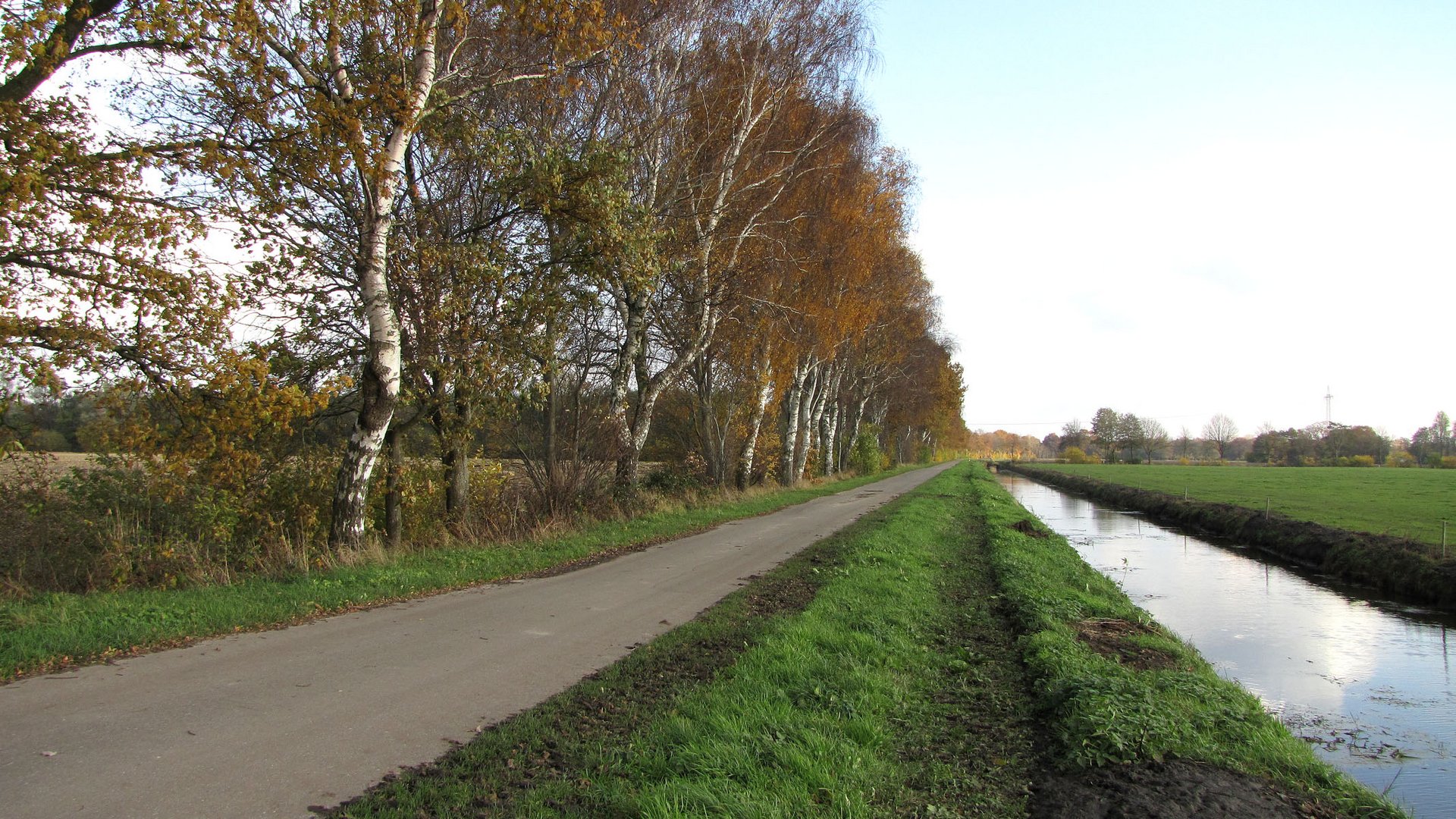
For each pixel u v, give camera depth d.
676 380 24.30
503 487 16.14
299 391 10.32
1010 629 8.81
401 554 11.49
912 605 9.46
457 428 13.70
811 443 42.47
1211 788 4.61
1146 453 124.94
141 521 10.23
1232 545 22.75
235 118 9.89
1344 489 38.91
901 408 61.03
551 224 13.81
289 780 4.05
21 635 6.34
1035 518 26.25
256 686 5.59
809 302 24.89
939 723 5.71
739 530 17.39
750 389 27.06
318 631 7.28
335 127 9.86
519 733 4.79
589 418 18.33
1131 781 4.63
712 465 26.56
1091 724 5.20
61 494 10.18
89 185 8.77
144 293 9.23
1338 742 6.89
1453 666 9.57
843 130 21.59
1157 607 13.09
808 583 10.57
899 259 31.59
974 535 19.00
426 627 7.54
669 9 16.47
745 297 20.02
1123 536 24.84
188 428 10.45
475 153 12.73
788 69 19.47
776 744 4.70
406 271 12.86
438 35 12.52
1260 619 12.30
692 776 4.19
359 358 13.28
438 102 11.80
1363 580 15.77
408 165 13.79
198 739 4.54
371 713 5.11
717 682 5.91
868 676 6.27
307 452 12.56
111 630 6.67
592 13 11.05
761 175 21.03
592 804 3.89
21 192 7.66
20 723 4.68
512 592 9.53
